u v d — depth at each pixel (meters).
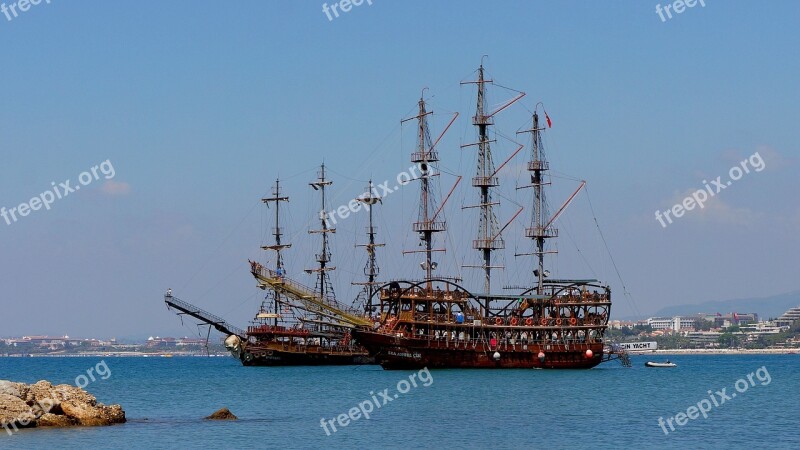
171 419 126.12
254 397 161.38
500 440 109.44
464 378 196.12
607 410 138.88
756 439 111.62
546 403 147.50
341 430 116.44
